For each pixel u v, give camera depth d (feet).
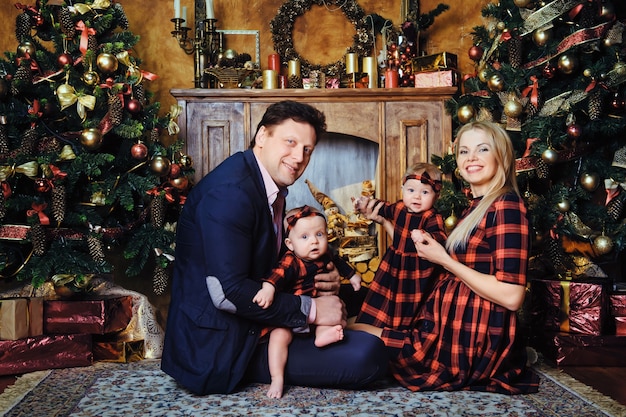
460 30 16.84
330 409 8.22
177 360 8.91
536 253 13.35
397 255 10.38
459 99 14.53
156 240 12.53
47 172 11.26
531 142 12.80
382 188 15.06
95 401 8.69
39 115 11.48
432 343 9.34
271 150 9.09
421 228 10.44
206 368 8.63
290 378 9.16
